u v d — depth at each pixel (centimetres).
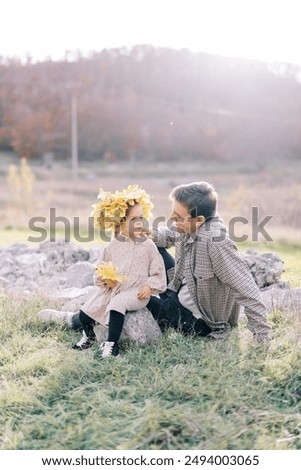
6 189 2408
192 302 452
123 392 362
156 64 4916
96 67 4841
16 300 532
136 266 436
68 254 694
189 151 4753
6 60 4750
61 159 4625
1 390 371
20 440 321
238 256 428
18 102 4734
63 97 4766
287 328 450
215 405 334
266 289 569
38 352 427
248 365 383
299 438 313
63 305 536
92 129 4731
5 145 4722
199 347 421
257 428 318
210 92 4897
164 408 330
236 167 4522
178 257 452
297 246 1077
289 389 359
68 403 356
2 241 1090
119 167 4534
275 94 4731
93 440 313
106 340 432
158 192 3212
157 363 400
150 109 4903
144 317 437
